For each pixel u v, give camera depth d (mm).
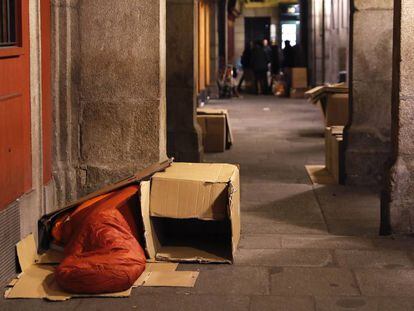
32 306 5027
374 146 9461
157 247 6117
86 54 6809
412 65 6582
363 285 5398
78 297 5168
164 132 7129
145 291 5277
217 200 5902
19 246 5605
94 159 6891
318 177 10141
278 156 12203
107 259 5285
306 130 15781
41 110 6195
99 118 6863
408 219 6711
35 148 6066
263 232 7152
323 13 24188
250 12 41938
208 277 5582
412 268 5777
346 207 8297
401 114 6633
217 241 6445
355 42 9398
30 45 5926
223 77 25109
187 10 10688
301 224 7512
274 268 5785
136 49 6789
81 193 6906
